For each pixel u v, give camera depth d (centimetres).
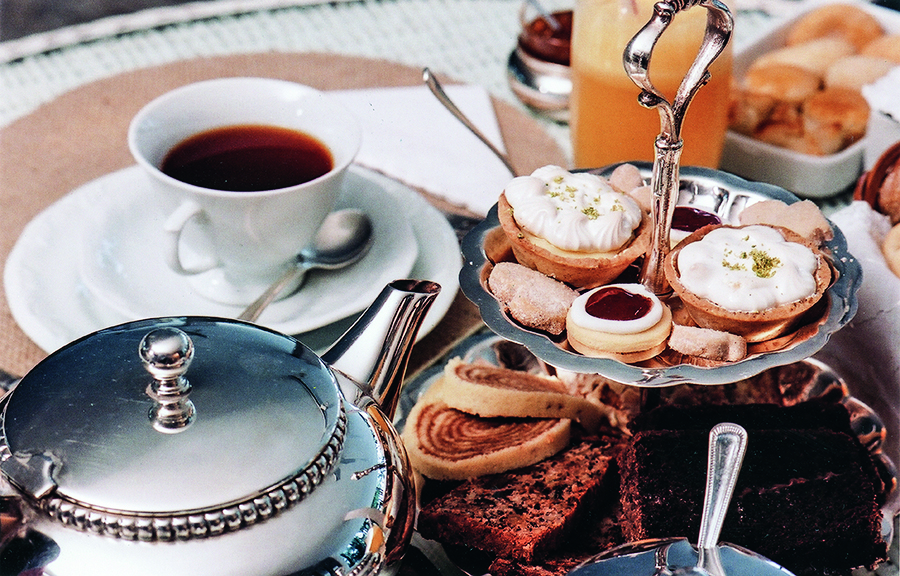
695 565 66
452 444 77
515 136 99
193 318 70
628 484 74
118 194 91
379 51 110
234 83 88
